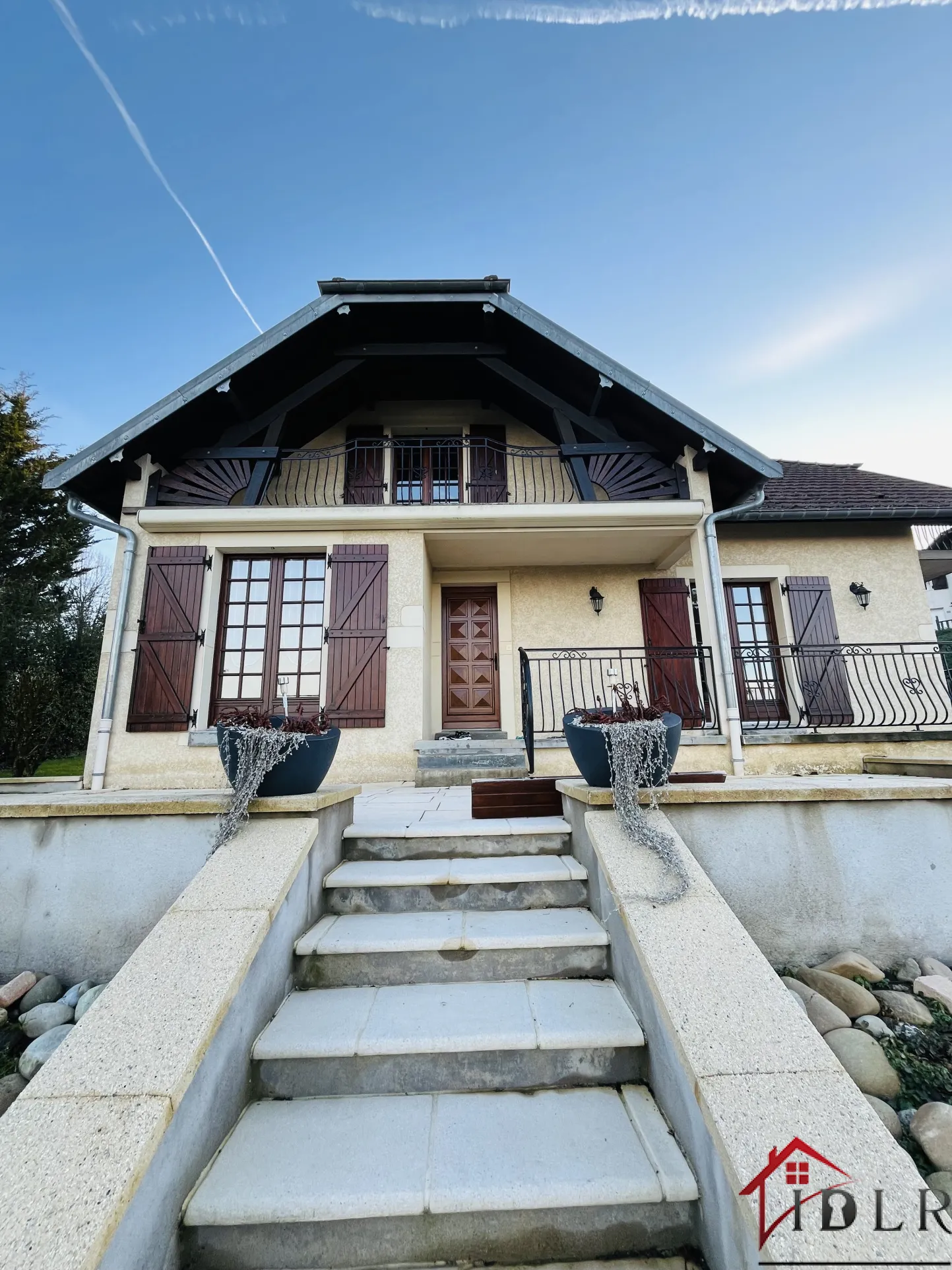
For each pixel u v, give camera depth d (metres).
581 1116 1.43
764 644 6.21
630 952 1.74
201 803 2.29
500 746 5.30
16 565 11.12
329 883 2.26
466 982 1.92
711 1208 1.14
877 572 6.69
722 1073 1.21
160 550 5.55
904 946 2.34
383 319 6.20
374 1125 1.41
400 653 5.50
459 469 7.11
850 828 2.41
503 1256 1.20
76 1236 0.92
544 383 6.58
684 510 5.62
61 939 2.29
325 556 5.89
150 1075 1.20
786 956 2.31
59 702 9.31
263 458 5.92
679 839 2.13
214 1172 1.27
